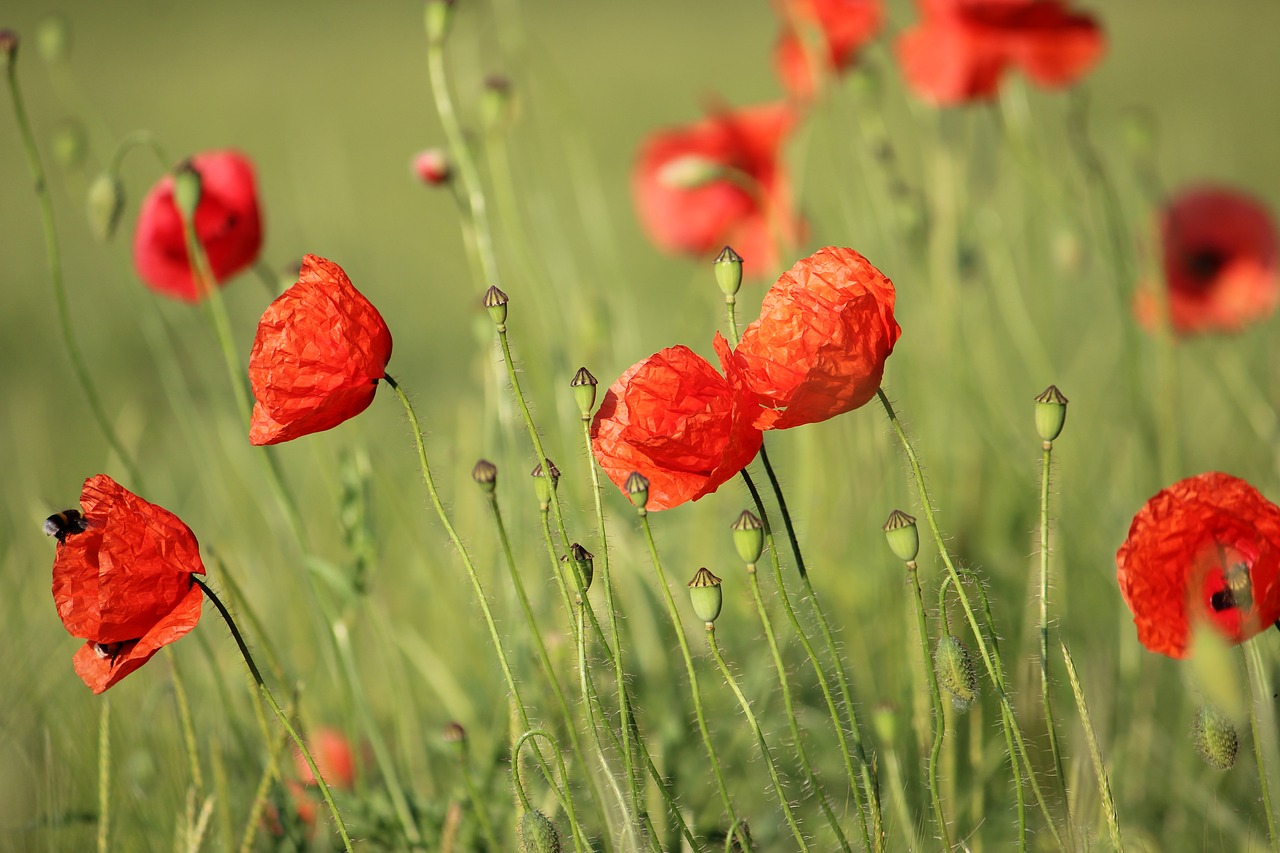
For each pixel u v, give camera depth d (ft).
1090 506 7.93
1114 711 7.48
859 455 7.96
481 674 7.76
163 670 7.60
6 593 7.66
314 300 6.74
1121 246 7.99
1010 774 7.47
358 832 7.32
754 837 7.27
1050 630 7.63
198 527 9.05
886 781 7.45
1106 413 9.05
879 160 8.34
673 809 6.83
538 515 7.73
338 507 7.43
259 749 7.48
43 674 7.42
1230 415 8.87
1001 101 8.43
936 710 6.77
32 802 7.25
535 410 7.68
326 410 6.77
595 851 7.08
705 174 7.93
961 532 7.96
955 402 8.37
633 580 7.73
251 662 6.79
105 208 7.57
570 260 8.37
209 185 7.58
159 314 7.84
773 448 8.27
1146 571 6.73
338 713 7.80
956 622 7.63
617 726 7.39
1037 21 7.95
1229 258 8.39
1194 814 7.36
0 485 9.52
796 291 6.73
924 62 8.17
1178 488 6.73
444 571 7.93
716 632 7.77
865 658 7.68
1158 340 8.46
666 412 6.70
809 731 7.60
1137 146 8.18
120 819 7.30
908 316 8.64
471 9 8.15
